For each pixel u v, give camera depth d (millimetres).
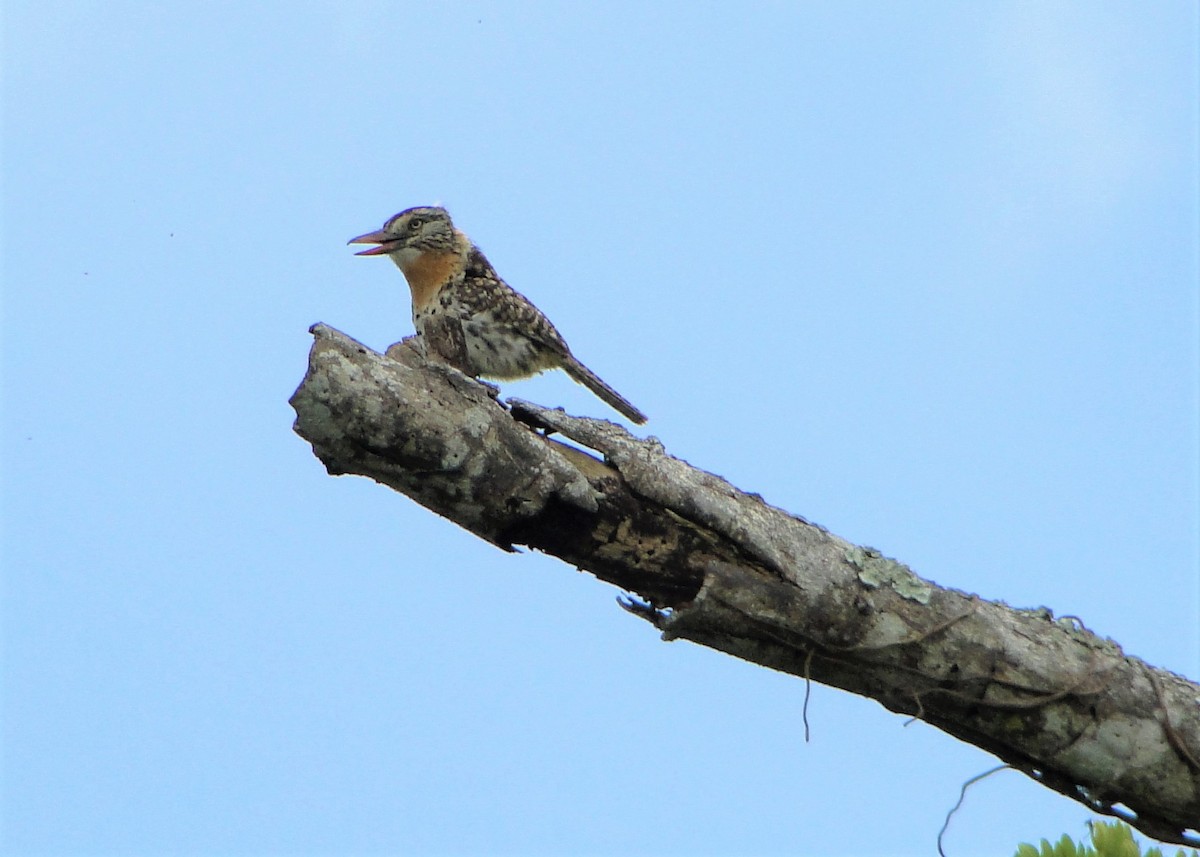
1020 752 8352
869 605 8000
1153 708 8172
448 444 7488
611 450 7980
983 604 8250
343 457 7547
